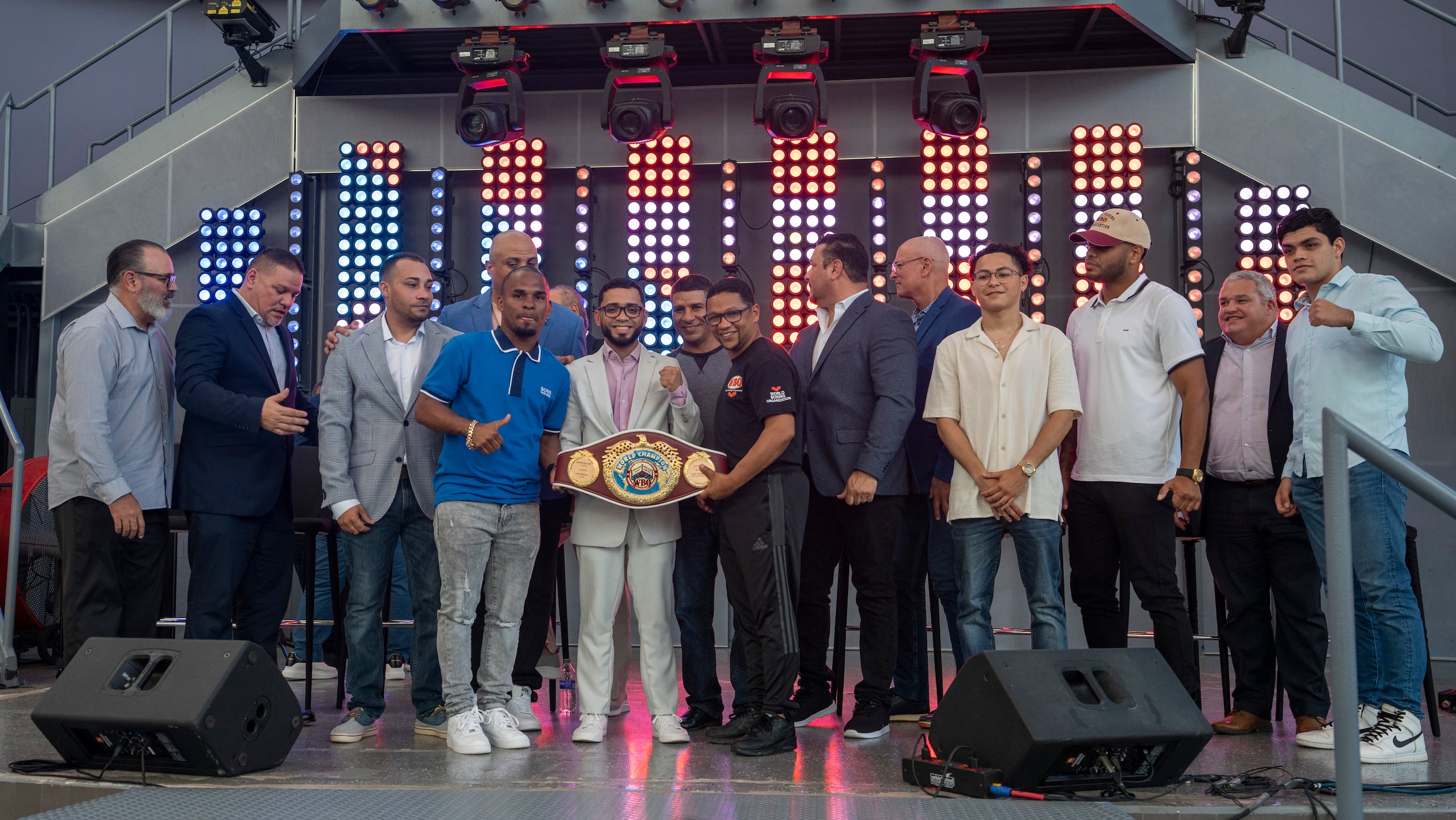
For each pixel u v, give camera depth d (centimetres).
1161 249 641
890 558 359
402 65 680
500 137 616
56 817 241
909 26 618
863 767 306
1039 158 641
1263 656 382
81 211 692
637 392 367
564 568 446
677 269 652
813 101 596
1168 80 640
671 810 252
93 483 354
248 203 689
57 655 575
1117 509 348
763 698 337
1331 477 224
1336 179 623
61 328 686
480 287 672
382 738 357
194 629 352
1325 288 353
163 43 888
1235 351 398
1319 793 269
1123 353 354
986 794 262
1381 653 329
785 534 338
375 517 355
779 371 341
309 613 402
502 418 340
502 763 312
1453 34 787
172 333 684
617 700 411
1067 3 582
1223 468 390
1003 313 353
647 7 593
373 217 668
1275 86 632
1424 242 613
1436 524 607
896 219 655
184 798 258
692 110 667
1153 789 279
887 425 350
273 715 300
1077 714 263
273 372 382
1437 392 612
